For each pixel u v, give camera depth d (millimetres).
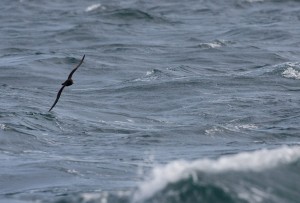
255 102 52125
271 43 83500
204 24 101000
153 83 59469
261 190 23828
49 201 29641
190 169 23828
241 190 23547
